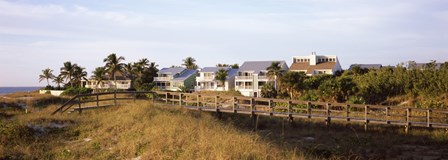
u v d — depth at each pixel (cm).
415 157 1486
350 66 7856
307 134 2016
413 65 3972
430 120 2242
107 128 1541
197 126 1452
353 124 2212
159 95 3744
